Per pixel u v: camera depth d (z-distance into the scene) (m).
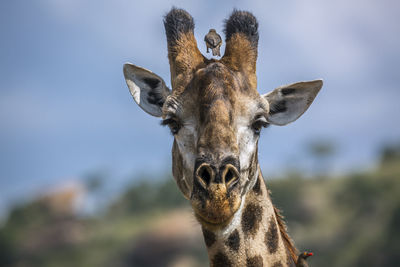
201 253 142.75
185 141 12.41
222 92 11.85
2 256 180.12
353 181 156.75
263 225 12.91
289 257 13.27
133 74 14.84
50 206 199.88
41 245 186.12
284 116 14.63
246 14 13.38
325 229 143.50
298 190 165.62
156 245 146.75
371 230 133.38
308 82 14.28
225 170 10.95
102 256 170.75
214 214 10.75
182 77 12.84
